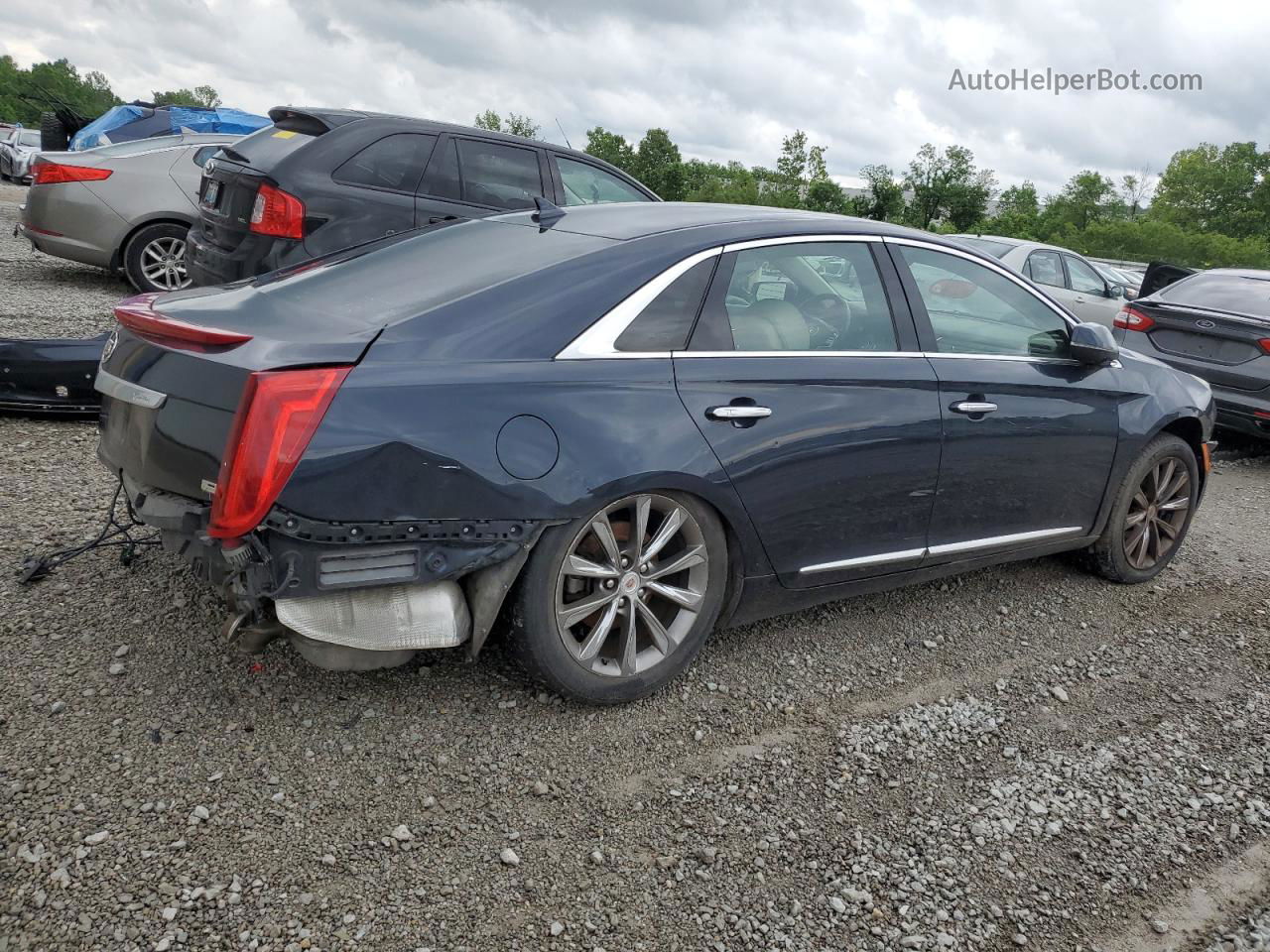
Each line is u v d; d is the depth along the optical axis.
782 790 2.90
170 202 9.02
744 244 3.34
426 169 7.11
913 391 3.59
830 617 4.08
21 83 153.12
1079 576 4.82
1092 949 2.42
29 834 2.38
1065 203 85.06
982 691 3.60
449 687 3.19
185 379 2.64
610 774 2.88
